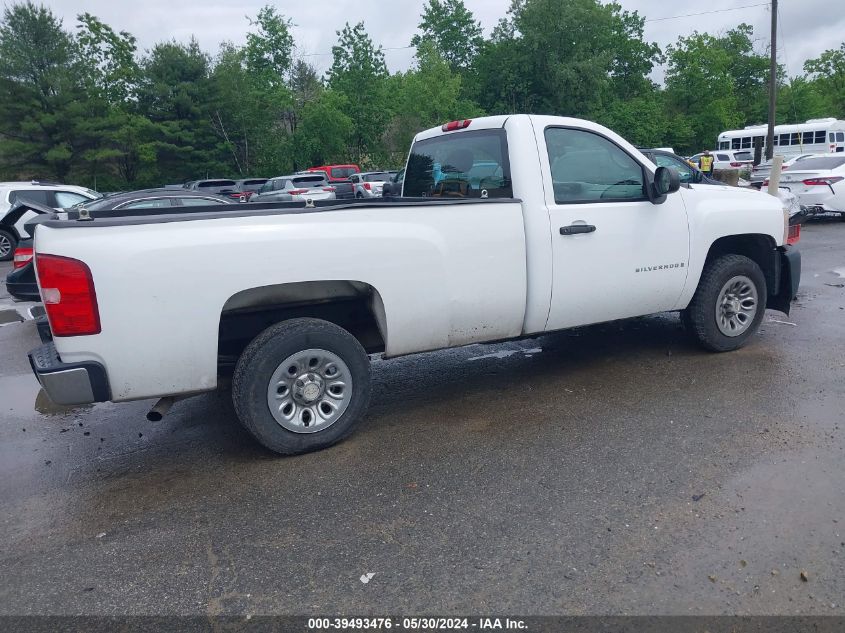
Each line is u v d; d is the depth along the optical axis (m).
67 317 3.34
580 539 3.04
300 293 4.18
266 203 5.01
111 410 5.23
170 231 3.51
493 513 3.30
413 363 5.99
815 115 61.50
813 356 5.48
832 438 3.92
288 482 3.75
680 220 5.14
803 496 3.29
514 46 51.78
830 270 9.52
